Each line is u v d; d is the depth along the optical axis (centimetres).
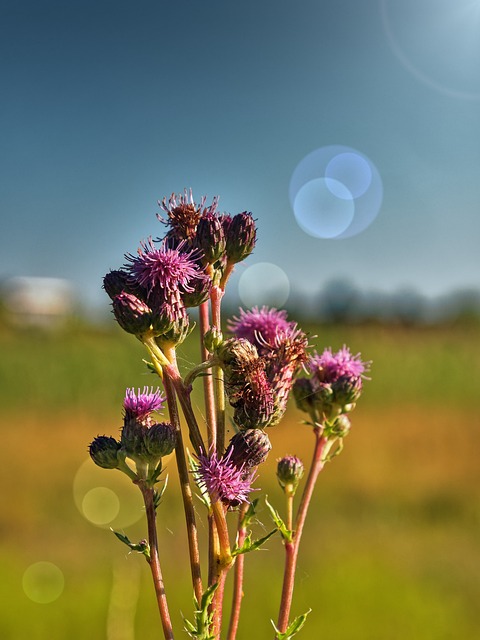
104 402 2422
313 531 1095
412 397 2409
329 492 1327
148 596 726
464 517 1181
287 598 200
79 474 1364
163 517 1103
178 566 827
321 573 816
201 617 164
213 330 193
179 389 185
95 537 1027
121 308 189
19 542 982
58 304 5497
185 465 179
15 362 2694
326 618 689
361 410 2216
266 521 1052
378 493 1314
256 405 192
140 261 200
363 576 789
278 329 233
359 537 1048
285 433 1580
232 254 214
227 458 178
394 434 1842
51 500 1213
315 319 3594
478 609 718
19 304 5372
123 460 182
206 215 220
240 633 678
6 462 1505
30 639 645
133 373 2605
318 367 255
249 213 217
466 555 924
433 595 741
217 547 177
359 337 3228
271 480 1279
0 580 762
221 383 190
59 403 2356
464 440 1789
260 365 193
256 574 808
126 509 1155
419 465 1529
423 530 1091
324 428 237
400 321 3778
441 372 2639
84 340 3300
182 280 198
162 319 189
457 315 3897
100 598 711
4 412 2158
